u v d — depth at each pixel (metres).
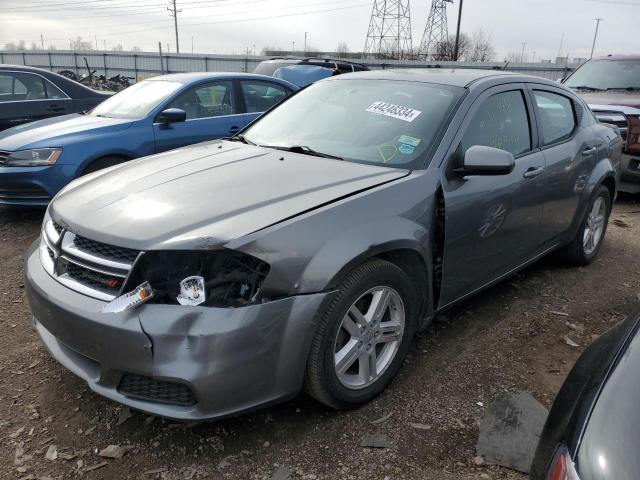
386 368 2.92
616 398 1.49
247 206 2.57
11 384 2.97
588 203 4.66
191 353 2.24
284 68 11.44
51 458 2.46
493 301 4.22
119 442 2.57
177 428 2.66
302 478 2.38
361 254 2.57
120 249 2.41
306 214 2.53
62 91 8.01
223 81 6.82
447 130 3.25
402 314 2.93
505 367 3.30
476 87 3.56
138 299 2.29
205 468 2.42
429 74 3.89
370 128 3.47
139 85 6.93
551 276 4.79
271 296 2.37
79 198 2.88
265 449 2.54
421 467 2.47
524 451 2.56
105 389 2.44
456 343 3.56
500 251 3.67
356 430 2.69
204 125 6.52
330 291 2.48
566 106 4.54
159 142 6.13
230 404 2.34
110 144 5.75
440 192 3.06
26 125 6.28
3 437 2.57
